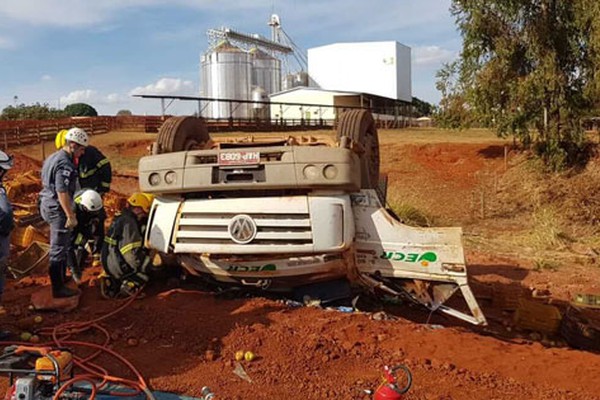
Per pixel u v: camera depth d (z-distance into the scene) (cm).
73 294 621
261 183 584
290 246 582
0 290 554
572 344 674
